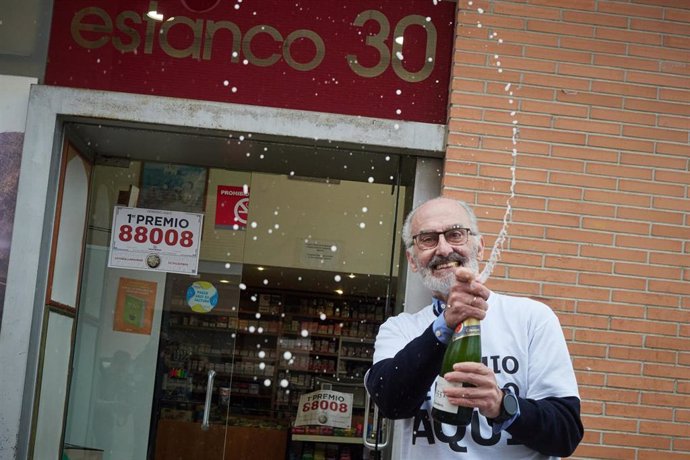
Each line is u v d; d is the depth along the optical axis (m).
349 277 5.77
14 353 5.05
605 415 4.99
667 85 5.20
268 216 5.91
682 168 5.16
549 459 2.52
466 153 5.09
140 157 5.80
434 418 2.45
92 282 5.73
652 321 5.05
